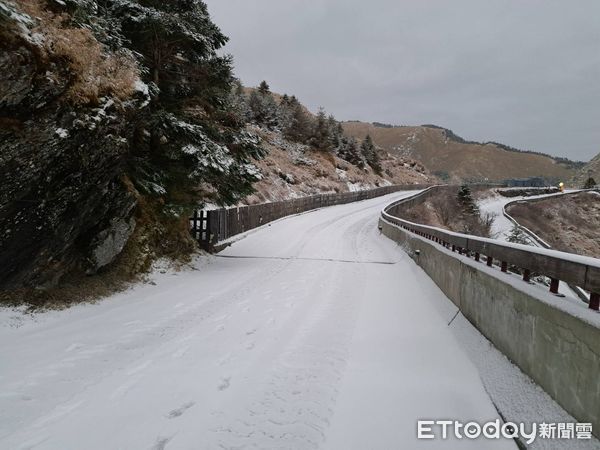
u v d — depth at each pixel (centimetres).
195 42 1029
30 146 580
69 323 622
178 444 339
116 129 705
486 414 383
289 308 756
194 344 568
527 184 8581
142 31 944
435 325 650
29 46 570
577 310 311
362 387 442
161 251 1027
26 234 608
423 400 413
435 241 1133
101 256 775
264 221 2245
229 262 1240
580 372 295
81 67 653
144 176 920
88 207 699
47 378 451
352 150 6544
